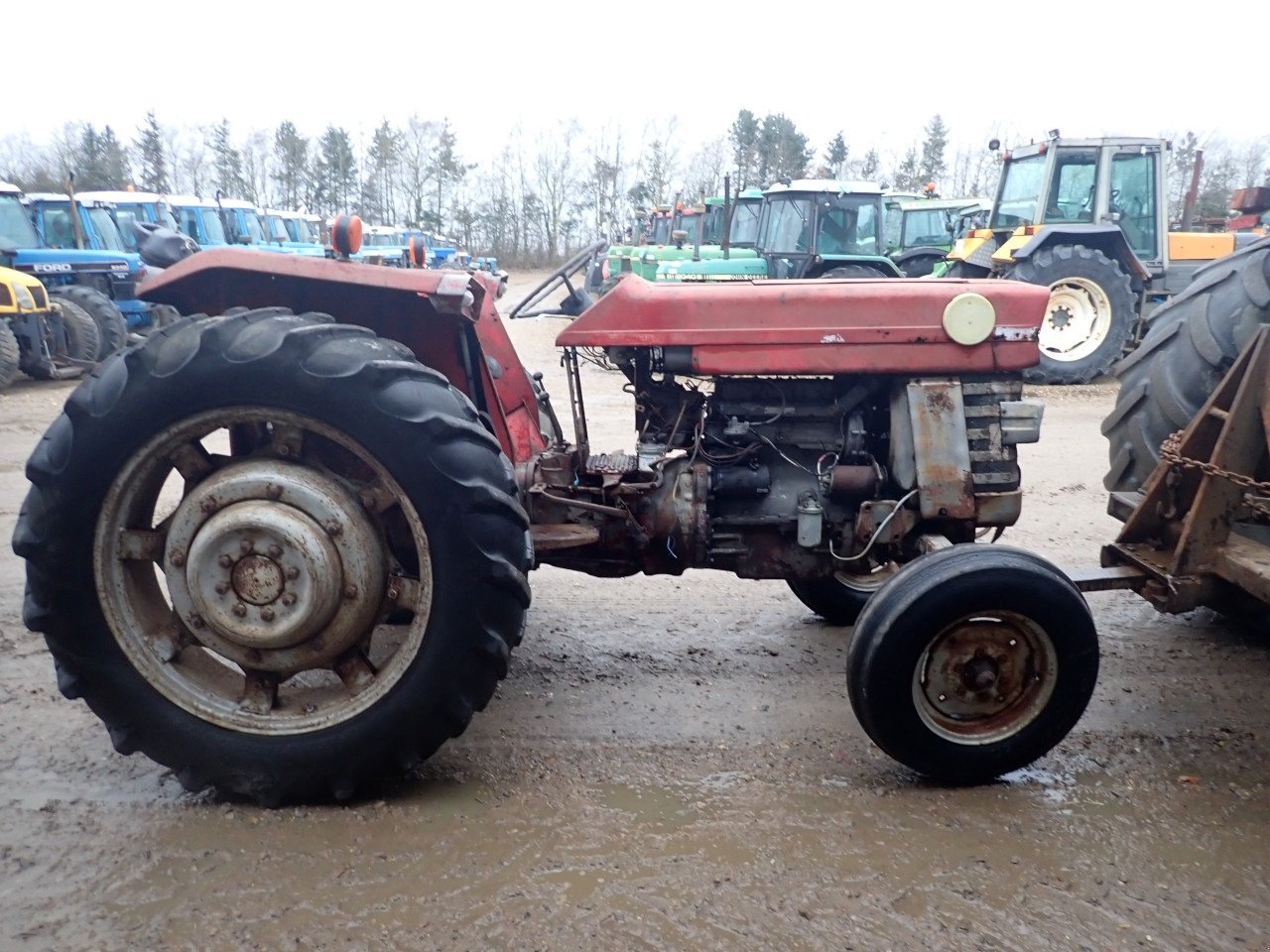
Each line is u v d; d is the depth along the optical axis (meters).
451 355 3.01
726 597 4.24
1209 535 3.04
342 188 48.19
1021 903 2.21
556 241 45.03
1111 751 2.94
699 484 3.07
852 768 2.83
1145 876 2.33
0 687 3.21
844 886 2.26
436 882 2.25
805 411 3.08
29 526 2.42
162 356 2.39
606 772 2.78
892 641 2.57
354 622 2.49
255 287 2.88
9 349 9.62
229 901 2.17
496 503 2.41
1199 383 3.53
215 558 2.46
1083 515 5.39
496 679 2.54
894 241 15.64
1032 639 2.66
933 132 47.84
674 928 2.10
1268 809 2.63
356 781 2.53
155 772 2.72
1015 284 3.02
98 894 2.19
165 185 48.31
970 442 2.98
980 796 2.67
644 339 2.96
